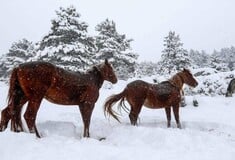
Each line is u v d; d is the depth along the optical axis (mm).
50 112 10836
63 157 5020
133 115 8719
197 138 6859
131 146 6430
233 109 13305
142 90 8664
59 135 6961
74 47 20891
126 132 7398
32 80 6324
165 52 31734
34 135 5957
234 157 5445
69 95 7055
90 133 7969
